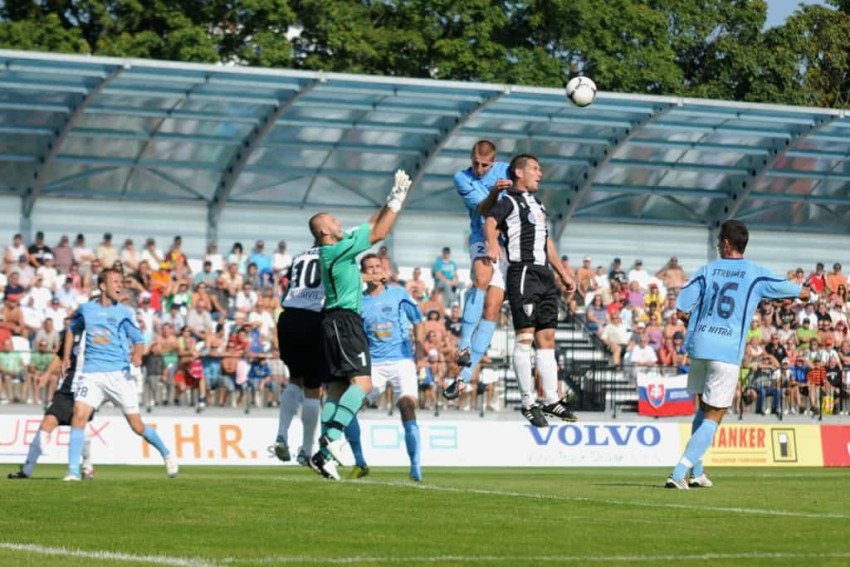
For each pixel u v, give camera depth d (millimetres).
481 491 23812
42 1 78688
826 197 68312
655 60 83250
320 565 15344
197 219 62000
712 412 26406
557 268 27078
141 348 32031
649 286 65125
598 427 52906
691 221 68438
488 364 55969
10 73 51125
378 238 26500
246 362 52656
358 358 26391
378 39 80812
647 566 15344
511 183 25969
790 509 21500
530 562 15625
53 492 22859
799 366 59219
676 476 26219
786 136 62562
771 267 70000
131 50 74938
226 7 78875
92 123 56375
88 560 15555
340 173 61594
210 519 19516
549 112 58562
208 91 54375
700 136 62594
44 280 55750
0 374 49219
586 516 20094
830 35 92062
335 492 23031
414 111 56719
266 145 58844
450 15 81625
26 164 58281
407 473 40219
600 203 66250
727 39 88688
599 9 82938
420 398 55031
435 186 63312
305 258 28859
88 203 60344
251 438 48312
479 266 27531
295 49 81938
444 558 15906
